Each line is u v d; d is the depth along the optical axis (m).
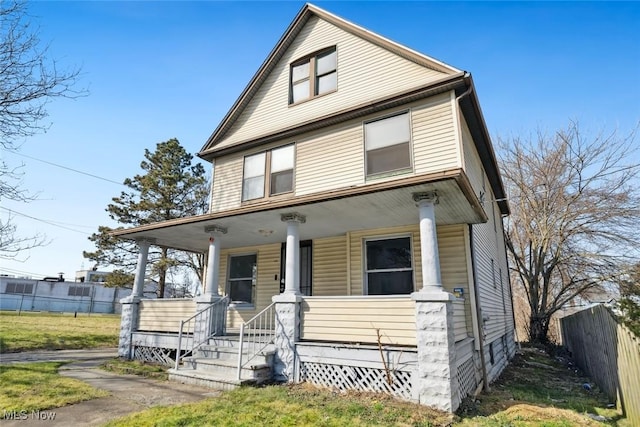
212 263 8.70
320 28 10.52
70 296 37.94
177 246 11.74
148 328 9.71
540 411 5.70
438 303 5.57
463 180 5.64
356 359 6.22
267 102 10.94
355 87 9.32
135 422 4.42
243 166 10.70
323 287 9.47
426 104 8.05
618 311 6.81
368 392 5.93
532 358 13.85
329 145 9.14
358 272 8.84
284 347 6.93
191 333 8.65
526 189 18.97
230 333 8.98
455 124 7.58
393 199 6.57
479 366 7.64
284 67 10.93
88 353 11.41
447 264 8.02
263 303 10.49
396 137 8.20
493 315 10.21
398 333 6.04
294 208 7.20
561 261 17.75
